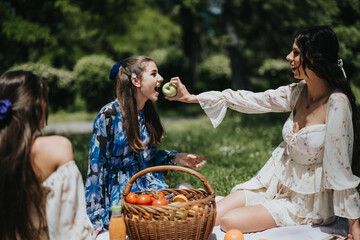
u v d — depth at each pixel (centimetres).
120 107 304
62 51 1409
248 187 313
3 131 201
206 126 993
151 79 305
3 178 199
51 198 209
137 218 243
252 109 323
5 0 1241
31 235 207
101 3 1420
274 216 286
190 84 2067
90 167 296
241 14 1571
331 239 264
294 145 282
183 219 238
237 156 596
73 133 1052
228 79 2209
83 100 1628
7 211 201
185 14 2047
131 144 304
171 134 879
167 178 489
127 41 1694
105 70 1574
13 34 1239
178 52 2019
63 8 1280
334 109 262
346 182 257
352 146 266
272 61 1919
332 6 1256
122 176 311
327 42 265
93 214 293
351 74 1175
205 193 274
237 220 281
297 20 1409
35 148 210
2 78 214
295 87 305
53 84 1612
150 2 1908
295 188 285
